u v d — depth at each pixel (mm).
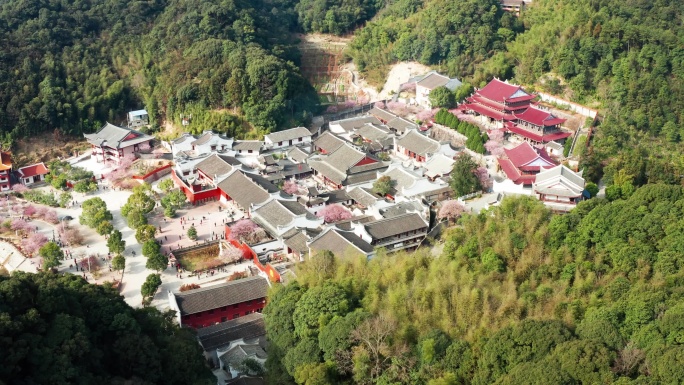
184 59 194125
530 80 181000
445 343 79562
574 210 106250
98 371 76500
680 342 72688
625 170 125312
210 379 83875
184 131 182375
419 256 101938
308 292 90500
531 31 194250
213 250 127875
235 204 144625
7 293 75188
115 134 172750
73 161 173750
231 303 105062
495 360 75062
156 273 119812
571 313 83750
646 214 98625
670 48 166125
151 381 78750
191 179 150750
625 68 164375
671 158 141125
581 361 70188
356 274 98750
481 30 198750
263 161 155875
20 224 134625
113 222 139125
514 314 84688
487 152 155625
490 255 99062
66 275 88375
